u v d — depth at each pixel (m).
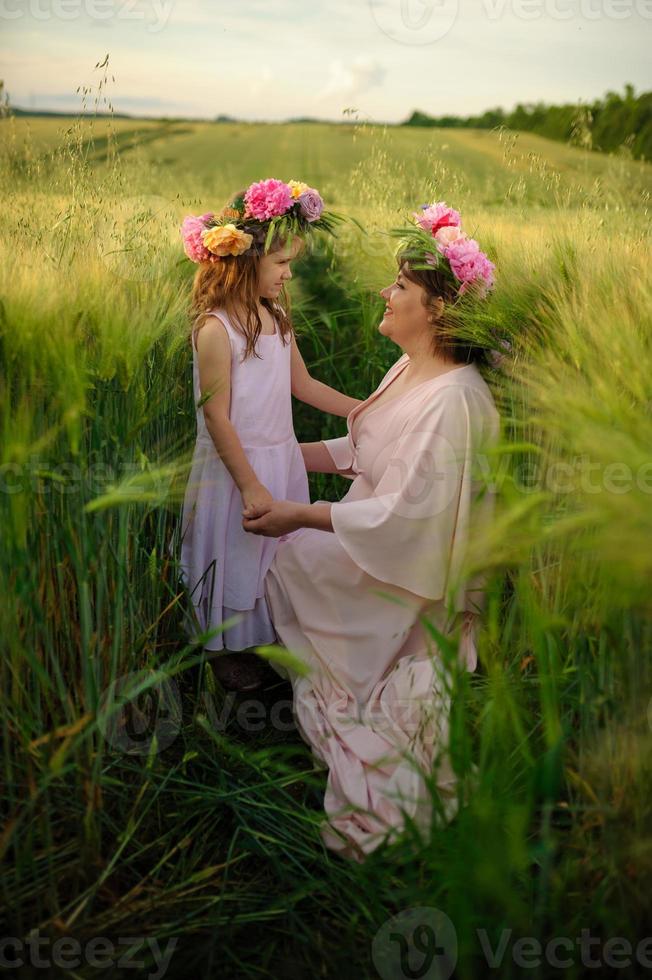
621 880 1.24
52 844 1.44
